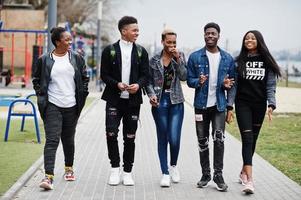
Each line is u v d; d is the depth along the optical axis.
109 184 8.05
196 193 7.63
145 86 7.99
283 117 18.91
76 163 9.61
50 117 7.71
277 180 8.57
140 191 7.69
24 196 7.25
